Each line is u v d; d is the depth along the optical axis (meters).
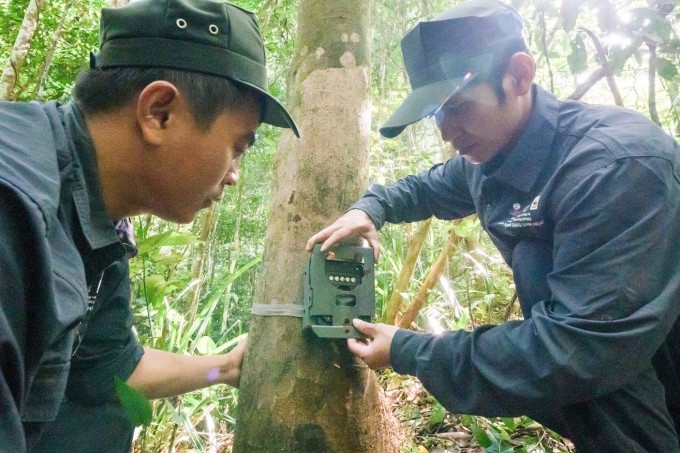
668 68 1.49
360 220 1.32
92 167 0.79
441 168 1.62
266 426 1.25
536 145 1.15
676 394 1.23
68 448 1.16
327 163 1.34
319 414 1.23
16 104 0.76
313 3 1.42
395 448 1.51
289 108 1.41
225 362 1.38
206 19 0.79
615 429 1.11
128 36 0.78
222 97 0.80
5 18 3.70
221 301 3.94
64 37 3.83
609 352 0.97
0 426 0.55
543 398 1.01
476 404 1.08
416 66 1.19
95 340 1.17
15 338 0.58
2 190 0.58
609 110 1.14
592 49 2.22
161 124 0.78
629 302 0.97
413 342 1.15
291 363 1.25
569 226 1.05
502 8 1.16
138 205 0.86
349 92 1.38
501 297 2.85
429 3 3.39
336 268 1.27
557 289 1.05
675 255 1.03
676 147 1.11
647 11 1.42
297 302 1.28
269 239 1.36
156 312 2.14
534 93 1.21
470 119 1.14
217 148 0.82
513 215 1.21
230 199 4.82
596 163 1.04
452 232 2.23
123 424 1.26
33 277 0.60
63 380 0.74
